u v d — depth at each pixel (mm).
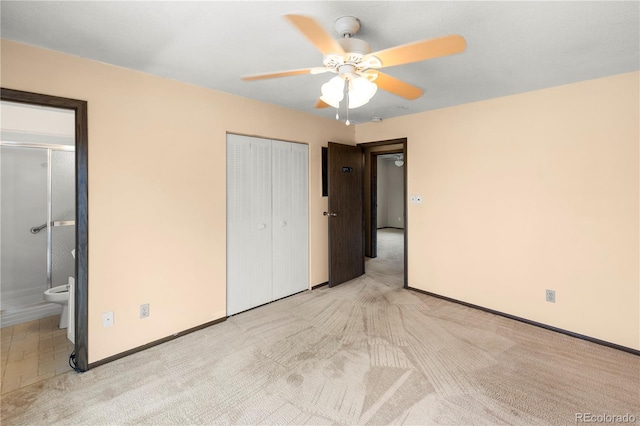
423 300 3625
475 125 3322
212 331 2848
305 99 3258
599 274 2625
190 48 2070
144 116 2494
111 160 2338
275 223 3594
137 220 2480
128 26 1800
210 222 2943
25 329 2977
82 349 2225
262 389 2020
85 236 2225
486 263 3293
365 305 3473
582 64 2324
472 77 2592
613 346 2559
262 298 3475
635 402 1889
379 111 3727
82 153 2205
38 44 2008
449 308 3393
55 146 3525
